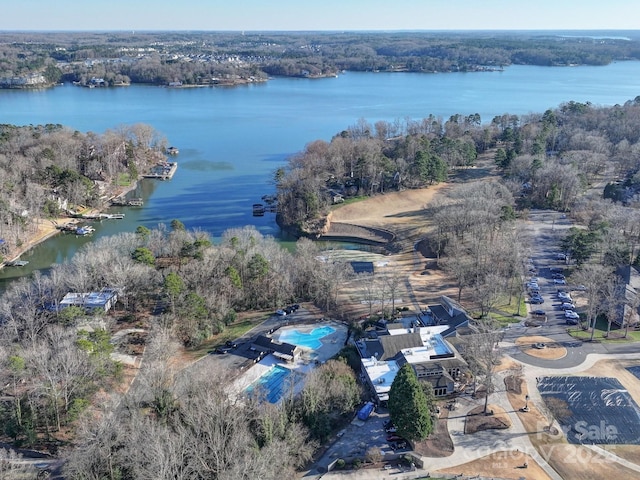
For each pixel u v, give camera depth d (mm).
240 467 91875
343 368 130375
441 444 113062
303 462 107500
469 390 131375
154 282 171125
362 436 116125
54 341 132000
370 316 167000
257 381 136375
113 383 128375
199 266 171750
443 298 170375
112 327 155750
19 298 160500
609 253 194000
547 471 105562
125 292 167375
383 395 125938
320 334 160625
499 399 127312
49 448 110938
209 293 166000
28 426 111625
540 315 166750
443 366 134000
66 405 117125
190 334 153625
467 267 192125
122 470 99562
